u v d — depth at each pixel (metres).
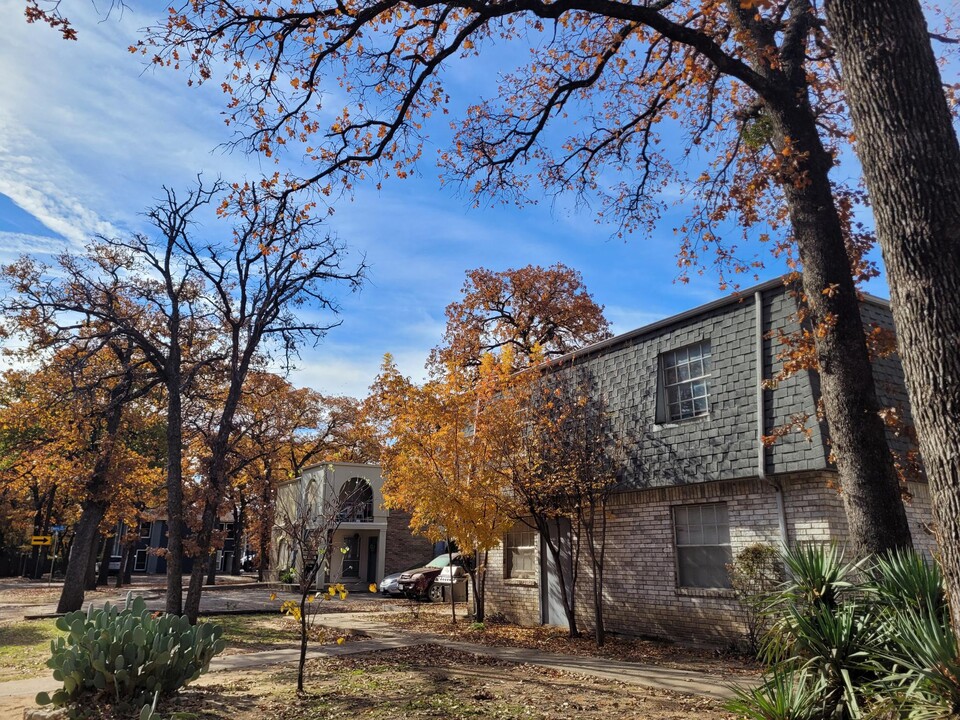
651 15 8.43
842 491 8.01
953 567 4.20
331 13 8.39
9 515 46.53
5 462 24.39
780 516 10.95
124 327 16.11
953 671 4.11
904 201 4.86
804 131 8.98
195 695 8.20
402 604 23.16
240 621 17.30
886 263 4.95
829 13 5.70
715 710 7.20
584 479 12.81
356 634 14.35
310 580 8.98
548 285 33.62
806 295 8.81
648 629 12.86
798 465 10.56
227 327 18.22
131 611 8.58
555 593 15.25
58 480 23.88
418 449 15.12
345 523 30.67
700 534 12.32
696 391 12.70
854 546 7.64
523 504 14.24
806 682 5.36
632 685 8.62
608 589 13.83
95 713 6.99
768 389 11.26
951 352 4.40
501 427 14.50
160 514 38.06
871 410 7.95
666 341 13.42
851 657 5.18
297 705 7.71
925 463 4.48
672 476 12.52
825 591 5.73
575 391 14.32
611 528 14.00
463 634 14.26
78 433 21.19
